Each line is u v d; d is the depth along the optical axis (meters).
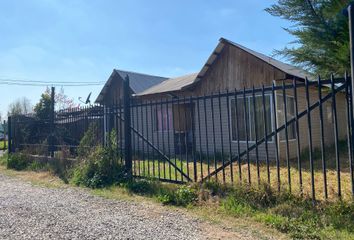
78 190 6.88
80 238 3.90
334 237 3.62
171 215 4.79
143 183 6.54
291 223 4.02
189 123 13.61
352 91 4.10
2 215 4.98
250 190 4.94
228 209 4.79
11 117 12.41
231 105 12.24
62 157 9.12
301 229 3.84
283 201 4.64
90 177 7.48
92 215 4.89
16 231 4.20
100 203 5.66
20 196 6.40
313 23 7.00
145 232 4.06
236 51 12.41
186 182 6.19
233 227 4.14
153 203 5.54
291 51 7.52
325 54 7.15
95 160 7.59
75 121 9.56
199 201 5.26
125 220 4.60
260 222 4.25
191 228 4.17
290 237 3.73
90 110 8.84
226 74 12.71
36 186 7.54
